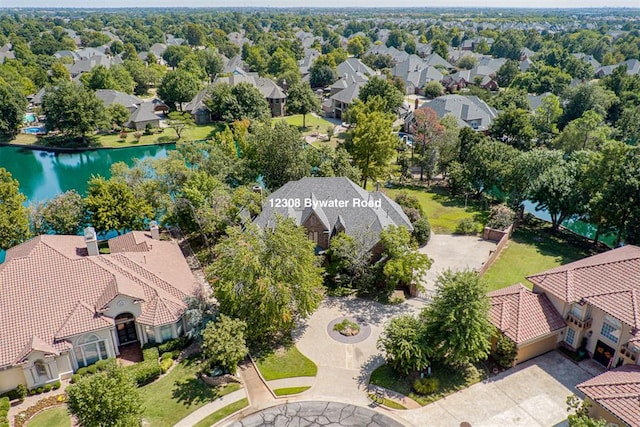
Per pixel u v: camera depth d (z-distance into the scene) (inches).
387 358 1429.6
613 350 1398.9
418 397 1328.7
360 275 1857.8
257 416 1269.7
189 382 1397.6
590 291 1437.0
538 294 1547.7
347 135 3710.6
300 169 2687.0
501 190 2773.1
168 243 2003.0
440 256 2176.4
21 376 1342.3
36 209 2116.1
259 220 2082.9
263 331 1513.3
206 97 4975.4
